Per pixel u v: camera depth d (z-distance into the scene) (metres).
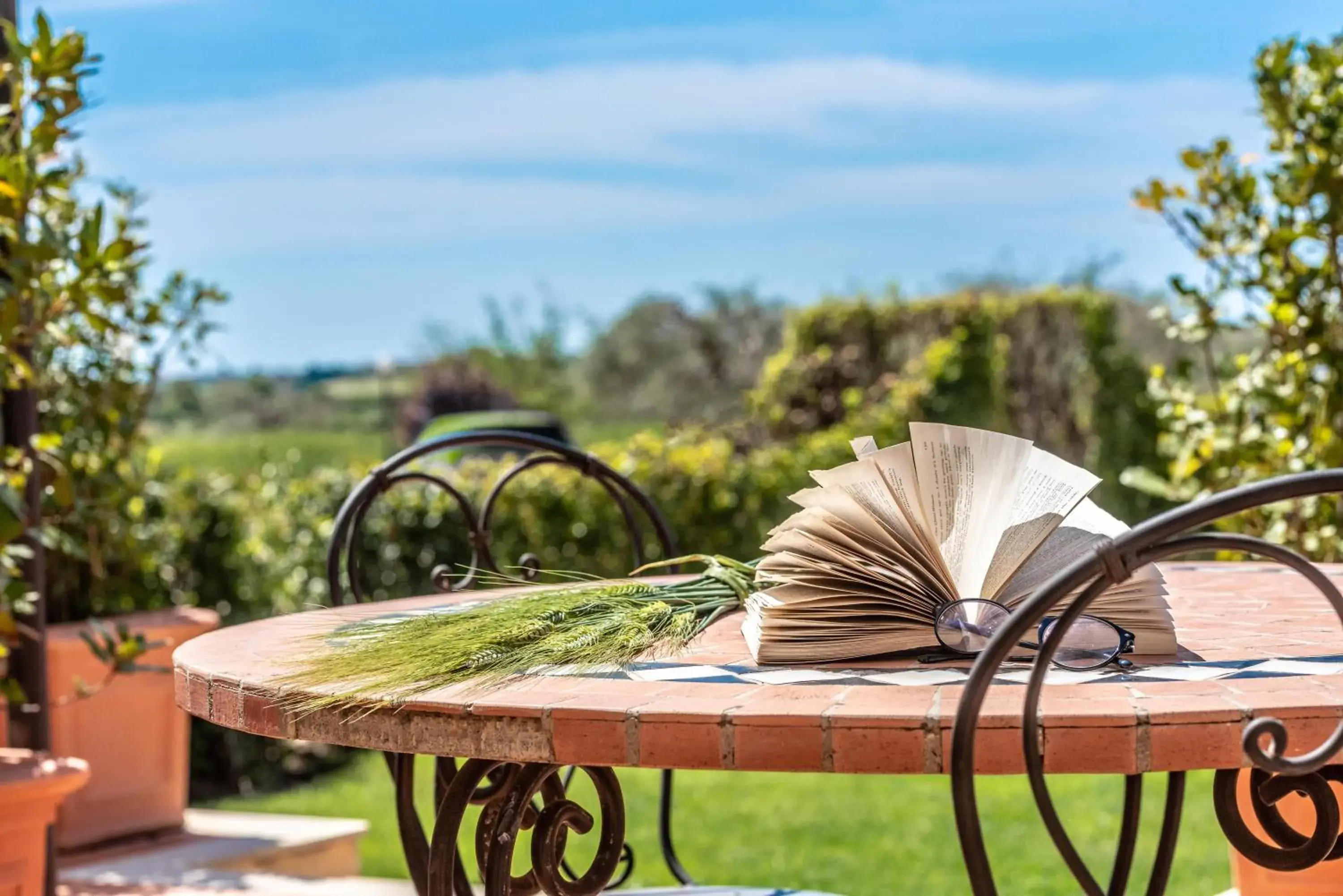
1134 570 1.13
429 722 1.32
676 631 1.64
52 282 2.98
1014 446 1.56
